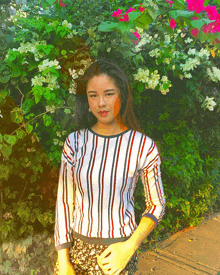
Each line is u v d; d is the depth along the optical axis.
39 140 2.35
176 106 3.39
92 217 1.25
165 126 3.35
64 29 2.10
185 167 3.41
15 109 2.08
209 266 2.99
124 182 1.24
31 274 2.49
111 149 1.25
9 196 2.38
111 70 1.22
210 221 4.10
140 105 3.13
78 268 1.30
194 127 3.75
